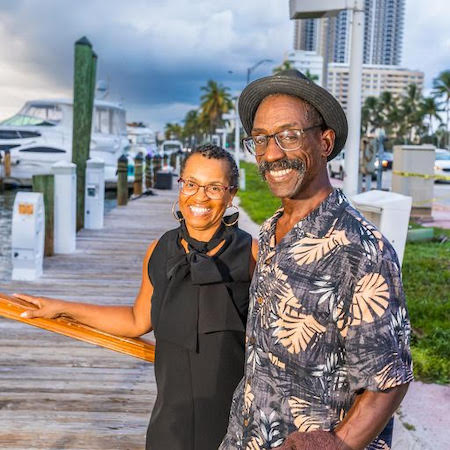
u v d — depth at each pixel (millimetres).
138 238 9406
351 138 5484
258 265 1320
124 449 2812
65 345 4289
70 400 3338
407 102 92875
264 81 1283
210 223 1674
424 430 3090
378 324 1097
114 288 6242
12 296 1836
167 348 1643
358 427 1087
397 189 11875
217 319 1598
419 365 3928
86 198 10188
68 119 21719
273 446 1198
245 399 1281
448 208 14648
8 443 2830
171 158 31578
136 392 3488
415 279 6582
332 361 1153
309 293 1151
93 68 10516
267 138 1277
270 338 1204
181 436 1623
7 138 21406
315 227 1189
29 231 6344
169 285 1631
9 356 4031
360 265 1123
